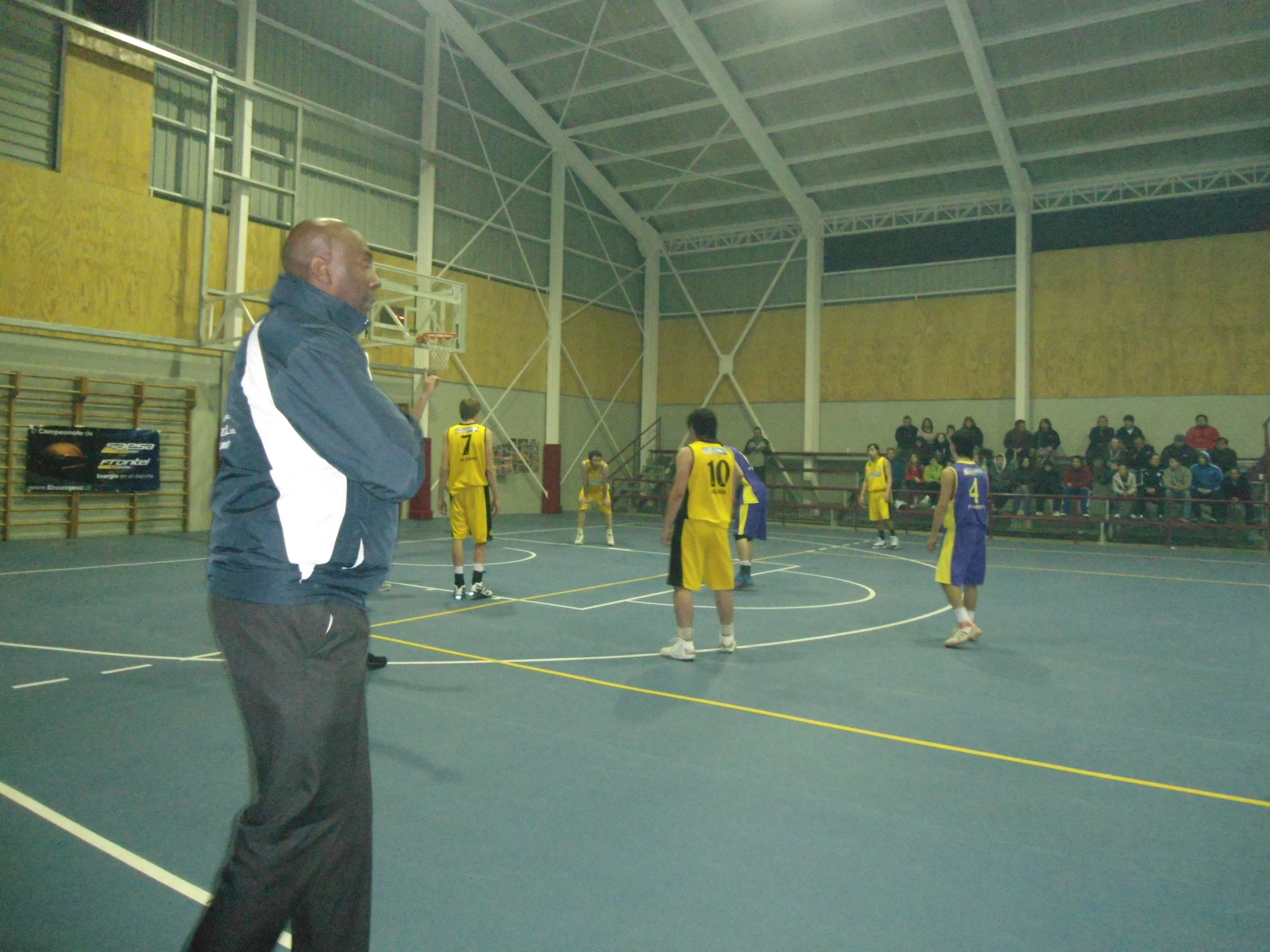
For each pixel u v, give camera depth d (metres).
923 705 5.12
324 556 1.77
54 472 12.73
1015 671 6.00
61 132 12.66
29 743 4.11
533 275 21.30
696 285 24.03
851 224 21.42
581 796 3.61
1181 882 2.93
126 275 13.44
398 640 6.63
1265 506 15.76
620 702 5.04
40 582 8.88
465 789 3.66
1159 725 4.79
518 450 20.92
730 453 6.29
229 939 1.67
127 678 5.30
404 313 17.72
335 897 1.82
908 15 15.92
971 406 20.11
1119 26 15.20
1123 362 18.36
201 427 14.55
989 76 16.31
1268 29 14.62
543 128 20.97
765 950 2.46
